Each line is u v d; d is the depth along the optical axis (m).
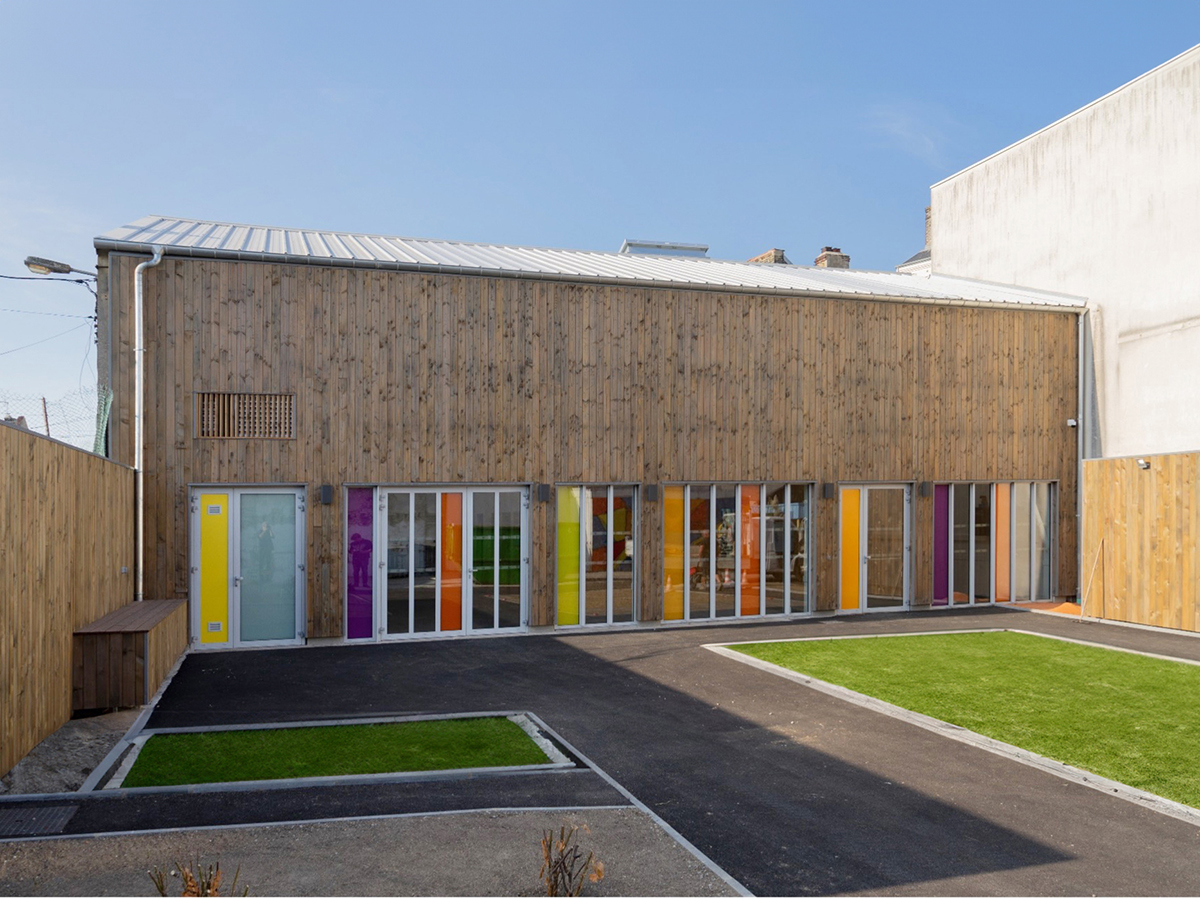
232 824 6.11
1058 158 20.41
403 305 14.23
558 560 14.99
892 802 6.91
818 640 13.79
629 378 15.39
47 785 7.03
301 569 13.67
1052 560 18.50
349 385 13.93
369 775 7.22
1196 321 17.06
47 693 8.23
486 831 6.07
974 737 8.58
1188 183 17.27
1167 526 15.05
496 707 9.73
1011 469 18.14
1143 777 7.46
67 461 8.89
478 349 14.58
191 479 13.19
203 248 13.41
